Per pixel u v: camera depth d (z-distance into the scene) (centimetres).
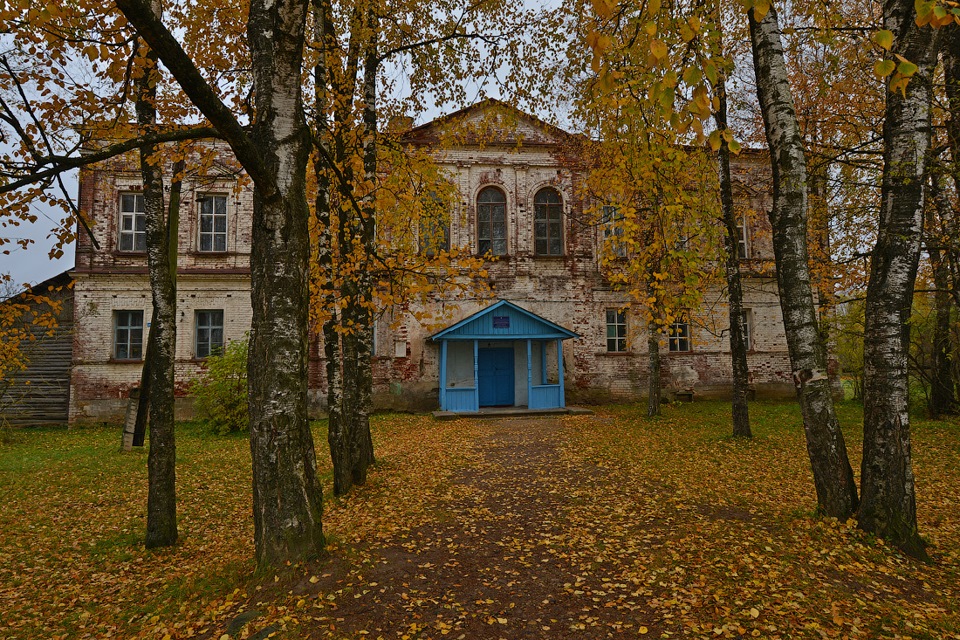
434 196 1067
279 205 525
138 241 1942
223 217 1984
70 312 1970
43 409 1902
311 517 525
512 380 2144
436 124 1173
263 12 540
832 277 1290
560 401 1997
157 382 713
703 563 530
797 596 449
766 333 2222
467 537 648
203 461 1228
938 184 989
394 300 794
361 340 995
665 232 816
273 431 515
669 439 1320
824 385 629
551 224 2192
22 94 587
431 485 936
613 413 1877
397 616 441
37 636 468
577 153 1973
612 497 814
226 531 765
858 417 1559
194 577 568
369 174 938
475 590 493
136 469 1153
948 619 412
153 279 719
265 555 510
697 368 2184
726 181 1272
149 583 578
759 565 521
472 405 1959
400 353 2038
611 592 482
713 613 432
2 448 1456
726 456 1095
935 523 667
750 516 691
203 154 796
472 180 2134
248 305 1955
